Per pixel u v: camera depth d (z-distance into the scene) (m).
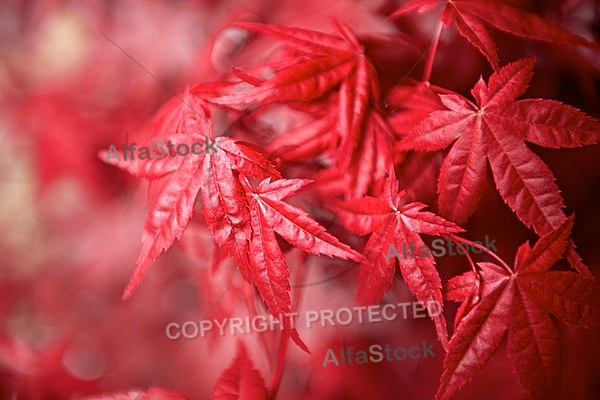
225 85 0.34
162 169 0.33
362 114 0.34
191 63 0.40
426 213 0.32
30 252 0.43
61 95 0.42
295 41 0.34
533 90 0.39
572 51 0.38
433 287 0.32
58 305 0.42
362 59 0.34
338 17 0.37
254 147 0.33
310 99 0.33
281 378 0.36
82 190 0.43
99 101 0.41
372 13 0.37
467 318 0.33
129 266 0.42
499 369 0.37
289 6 0.38
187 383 0.39
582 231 0.38
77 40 0.42
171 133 0.34
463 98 0.34
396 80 0.36
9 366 0.41
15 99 0.42
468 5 0.35
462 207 0.33
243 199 0.32
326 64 0.34
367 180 0.33
